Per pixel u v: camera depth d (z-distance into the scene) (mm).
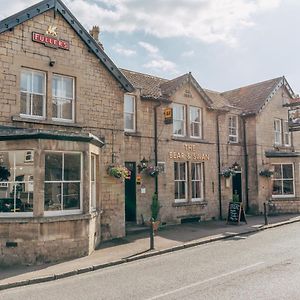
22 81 11836
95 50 13406
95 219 12086
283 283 7246
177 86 17281
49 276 8688
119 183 13852
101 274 8914
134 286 7586
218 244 12219
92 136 11430
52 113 12352
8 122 11234
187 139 17812
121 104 14227
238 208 16719
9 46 11414
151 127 16391
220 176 19312
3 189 10734
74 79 12969
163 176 16578
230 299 6375
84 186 11281
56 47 12422
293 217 18734
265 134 21484
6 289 8016
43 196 10406
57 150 10773
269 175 20500
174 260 10008
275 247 11156
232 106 21188
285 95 23266
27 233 10141
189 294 6789
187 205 17438
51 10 12422
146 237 13477
